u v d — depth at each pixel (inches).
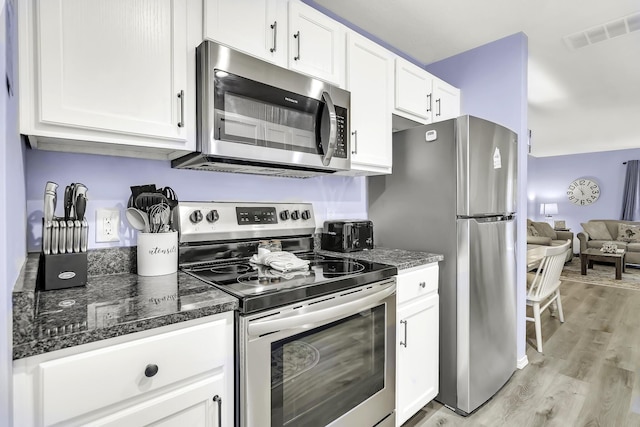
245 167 59.1
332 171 67.2
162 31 43.6
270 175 71.1
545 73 126.9
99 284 44.2
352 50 67.8
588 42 101.1
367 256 70.1
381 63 74.9
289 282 46.8
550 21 88.5
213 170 62.2
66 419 27.8
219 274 51.3
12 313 25.5
